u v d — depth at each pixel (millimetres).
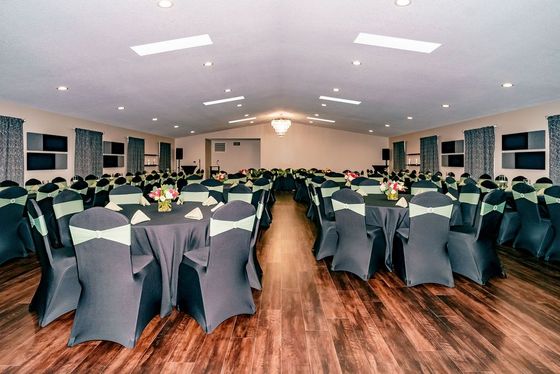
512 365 1923
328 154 15625
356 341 2188
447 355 2023
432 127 11055
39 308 2484
